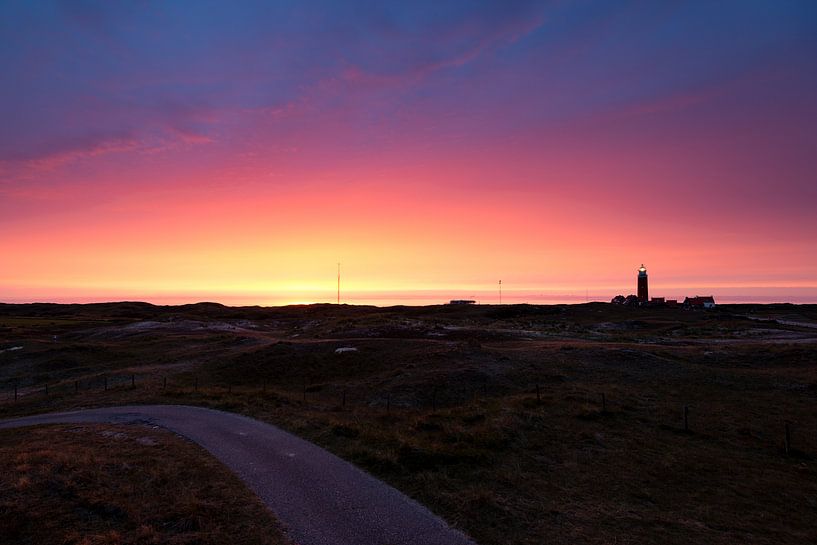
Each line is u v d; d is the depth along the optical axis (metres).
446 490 16.12
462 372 40.72
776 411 30.36
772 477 20.03
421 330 75.50
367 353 54.19
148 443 21.33
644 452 22.48
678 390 35.91
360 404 35.38
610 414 28.52
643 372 41.66
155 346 72.75
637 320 115.06
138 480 16.28
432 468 18.41
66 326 115.06
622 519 14.91
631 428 26.25
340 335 74.69
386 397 36.41
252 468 17.91
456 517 13.96
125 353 67.44
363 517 13.74
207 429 24.45
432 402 34.97
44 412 33.44
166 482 16.16
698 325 103.38
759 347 52.56
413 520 13.65
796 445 24.25
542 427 25.50
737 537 14.23
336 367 50.88
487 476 18.00
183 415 28.45
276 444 21.39
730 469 20.80
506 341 66.25
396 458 18.80
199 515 13.49
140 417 28.12
